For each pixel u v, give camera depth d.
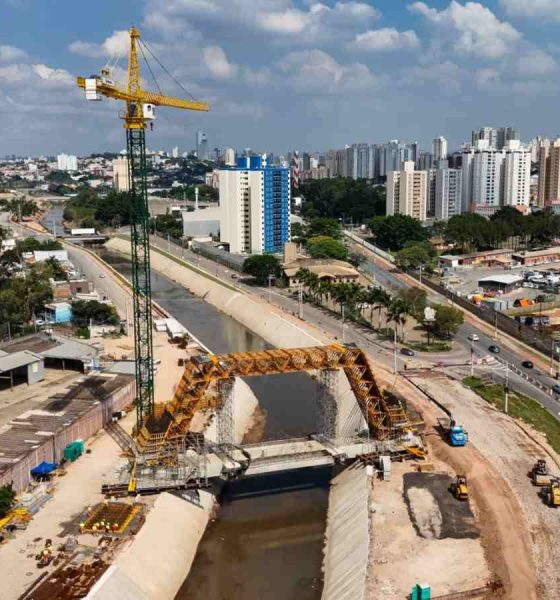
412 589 98.50
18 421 144.38
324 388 149.88
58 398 160.12
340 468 145.25
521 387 186.88
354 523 120.75
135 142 151.88
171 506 122.69
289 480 146.38
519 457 141.00
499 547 109.69
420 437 151.12
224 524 128.12
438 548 109.75
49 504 119.06
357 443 143.00
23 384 176.75
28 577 97.44
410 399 173.38
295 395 195.62
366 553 108.94
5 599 92.44
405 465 139.62
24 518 112.38
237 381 194.00
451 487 128.88
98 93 142.00
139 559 105.12
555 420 164.00
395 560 106.75
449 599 96.56
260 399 192.50
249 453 137.62
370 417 145.25
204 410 163.25
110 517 114.06
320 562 116.62
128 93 146.38
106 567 100.31
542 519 117.94
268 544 121.31
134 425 155.75
